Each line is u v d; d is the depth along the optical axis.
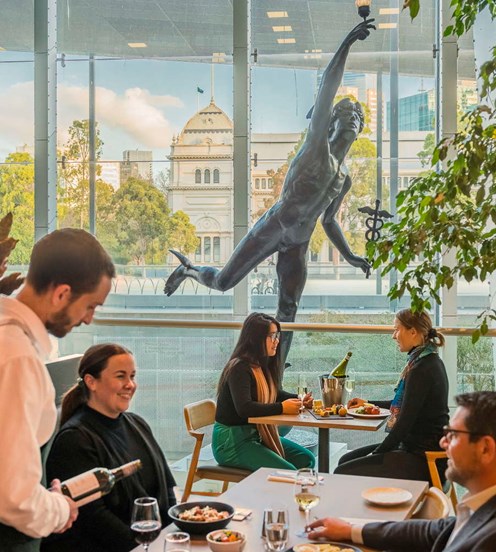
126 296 6.61
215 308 6.38
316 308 6.16
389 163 6.05
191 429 4.61
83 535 2.72
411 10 3.08
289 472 3.25
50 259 1.83
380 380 5.99
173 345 6.45
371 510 2.74
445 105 5.91
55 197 6.85
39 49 6.75
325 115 5.87
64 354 6.66
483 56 5.41
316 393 6.07
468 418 2.06
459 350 5.86
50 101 6.79
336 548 2.29
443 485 4.29
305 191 5.92
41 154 6.80
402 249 3.36
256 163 6.33
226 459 4.53
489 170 3.20
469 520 2.04
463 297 5.91
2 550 1.94
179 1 6.50
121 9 6.63
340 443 5.95
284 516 2.26
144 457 2.98
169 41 6.54
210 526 2.46
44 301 1.84
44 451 2.89
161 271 6.54
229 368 4.60
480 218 3.19
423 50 6.04
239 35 6.29
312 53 6.25
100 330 6.58
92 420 2.89
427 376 4.27
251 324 4.69
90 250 1.86
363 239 6.06
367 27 5.77
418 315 4.41
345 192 6.07
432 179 3.32
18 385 1.74
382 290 6.05
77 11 6.73
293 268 6.05
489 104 5.37
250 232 6.14
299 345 6.09
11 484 1.70
